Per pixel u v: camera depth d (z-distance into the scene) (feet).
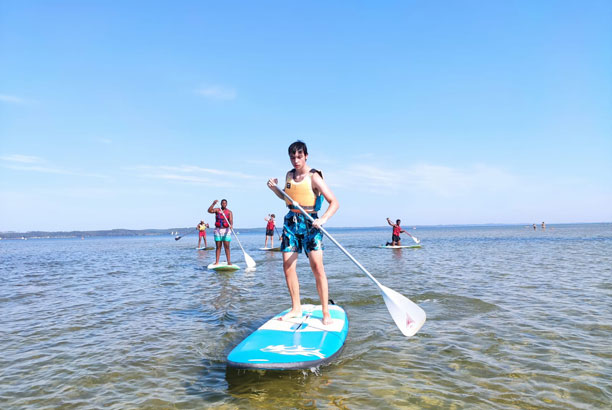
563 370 9.92
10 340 13.60
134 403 8.52
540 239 94.79
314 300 18.81
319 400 8.36
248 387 9.17
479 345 11.93
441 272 29.60
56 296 22.36
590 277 25.88
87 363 11.14
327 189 11.95
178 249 76.18
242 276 28.89
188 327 14.75
